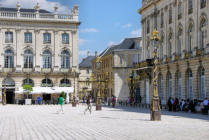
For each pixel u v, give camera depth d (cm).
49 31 6588
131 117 2725
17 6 6481
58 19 6600
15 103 6341
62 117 2750
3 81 6350
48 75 6556
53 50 6600
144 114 3134
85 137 1457
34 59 6525
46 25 6569
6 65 6438
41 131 1708
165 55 4800
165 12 4834
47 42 6588
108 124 2081
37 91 6181
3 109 4228
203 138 1401
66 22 6619
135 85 5853
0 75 6328
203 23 3875
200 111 3434
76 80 6700
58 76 6606
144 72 5294
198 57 3812
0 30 6397
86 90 11231
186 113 3366
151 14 5312
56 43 6606
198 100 3691
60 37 6644
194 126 1944
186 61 4122
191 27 4141
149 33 5444
